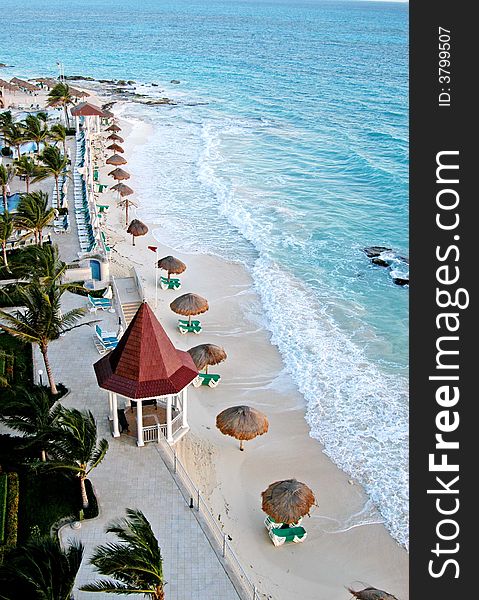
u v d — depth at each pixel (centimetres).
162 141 7806
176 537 1962
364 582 2009
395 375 3059
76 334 3083
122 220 4912
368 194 5866
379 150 7512
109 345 2912
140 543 1521
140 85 12750
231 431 2458
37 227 3725
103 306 3309
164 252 4381
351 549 2134
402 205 5538
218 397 2878
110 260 3900
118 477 2197
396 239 4756
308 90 12169
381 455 2555
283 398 2892
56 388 2633
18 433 2380
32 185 5288
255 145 7712
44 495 2097
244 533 2167
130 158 6844
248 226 4903
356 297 3828
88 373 2772
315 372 3072
